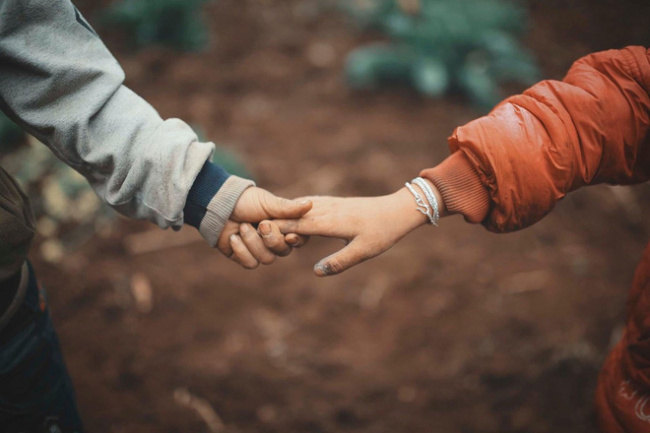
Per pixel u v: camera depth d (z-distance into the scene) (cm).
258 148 333
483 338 239
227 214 125
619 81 115
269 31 429
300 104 368
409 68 377
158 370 227
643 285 117
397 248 279
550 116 114
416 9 387
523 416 211
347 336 242
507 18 393
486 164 117
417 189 129
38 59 108
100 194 125
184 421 210
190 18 401
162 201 120
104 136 116
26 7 107
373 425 211
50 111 113
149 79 376
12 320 120
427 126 352
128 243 280
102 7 436
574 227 294
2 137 322
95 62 116
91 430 205
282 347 237
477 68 378
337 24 439
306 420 211
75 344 235
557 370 225
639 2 484
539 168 115
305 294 257
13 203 114
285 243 131
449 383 223
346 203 131
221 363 230
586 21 462
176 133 121
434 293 258
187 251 277
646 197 315
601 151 115
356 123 353
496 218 124
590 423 208
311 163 324
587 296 256
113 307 250
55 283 260
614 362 131
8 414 123
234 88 376
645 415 121
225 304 253
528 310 249
